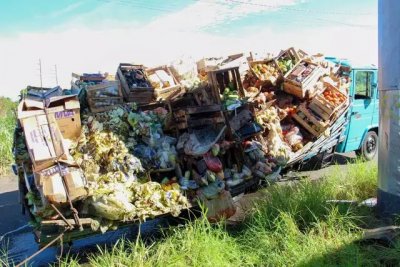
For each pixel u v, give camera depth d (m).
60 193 4.40
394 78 5.32
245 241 4.92
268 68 9.03
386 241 4.49
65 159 4.65
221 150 6.09
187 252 4.57
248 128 6.68
